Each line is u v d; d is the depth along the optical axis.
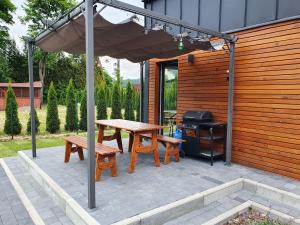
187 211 3.33
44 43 4.99
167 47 5.09
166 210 3.09
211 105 5.71
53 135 9.21
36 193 3.94
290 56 4.27
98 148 4.30
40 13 23.16
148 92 7.62
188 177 4.28
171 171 4.61
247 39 4.93
